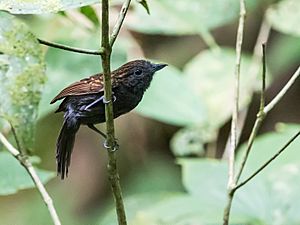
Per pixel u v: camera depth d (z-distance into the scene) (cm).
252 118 1623
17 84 604
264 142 965
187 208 875
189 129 1052
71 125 749
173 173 1563
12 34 591
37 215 1480
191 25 1094
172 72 1036
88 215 1563
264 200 887
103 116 745
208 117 1063
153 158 1594
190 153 1070
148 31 1091
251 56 1294
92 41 1024
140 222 874
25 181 837
